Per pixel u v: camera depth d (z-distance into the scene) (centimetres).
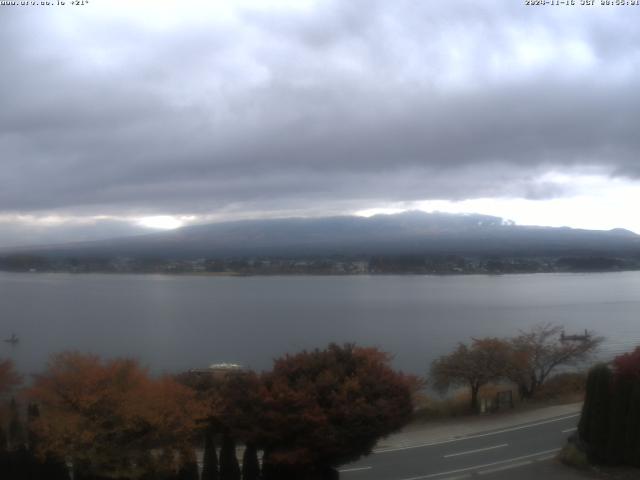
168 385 1692
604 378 2047
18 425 1733
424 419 2748
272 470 1720
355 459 1741
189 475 1647
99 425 1577
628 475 1948
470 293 15675
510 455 2206
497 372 3088
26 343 7356
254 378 1741
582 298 14225
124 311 11325
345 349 1897
